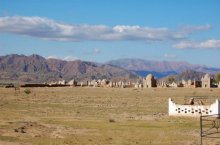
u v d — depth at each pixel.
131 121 45.28
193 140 32.31
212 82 158.50
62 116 50.72
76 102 75.69
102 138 33.03
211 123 41.69
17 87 127.75
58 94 100.88
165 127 39.94
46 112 55.59
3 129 36.00
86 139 32.44
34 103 71.81
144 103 74.25
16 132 34.84
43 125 40.16
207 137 31.91
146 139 32.88
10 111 55.41
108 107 65.75
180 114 49.91
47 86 151.50
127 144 30.59
